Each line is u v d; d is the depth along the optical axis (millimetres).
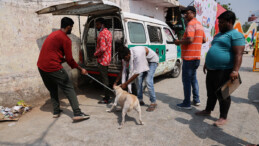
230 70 2711
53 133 2760
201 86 5391
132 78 3115
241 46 2484
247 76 6641
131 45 3844
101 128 2898
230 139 2553
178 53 6070
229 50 2629
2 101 3521
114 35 4293
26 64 3916
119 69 4043
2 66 3520
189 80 3477
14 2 3629
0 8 3420
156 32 4883
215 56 2734
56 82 3002
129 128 2889
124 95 2982
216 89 2873
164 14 9914
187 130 2812
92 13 4113
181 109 3662
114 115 3393
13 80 3688
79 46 5152
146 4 8266
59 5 3186
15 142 2516
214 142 2486
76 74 5113
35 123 3102
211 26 13062
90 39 4652
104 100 3990
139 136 2650
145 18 4570
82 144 2465
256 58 7492
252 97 4293
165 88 5191
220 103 2865
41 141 2543
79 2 3010
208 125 2967
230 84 2561
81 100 4273
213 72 2861
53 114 3361
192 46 3291
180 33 9781
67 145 2445
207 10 11789
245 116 3279
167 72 5809
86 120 3188
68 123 3092
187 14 3309
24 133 2762
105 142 2506
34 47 4055
